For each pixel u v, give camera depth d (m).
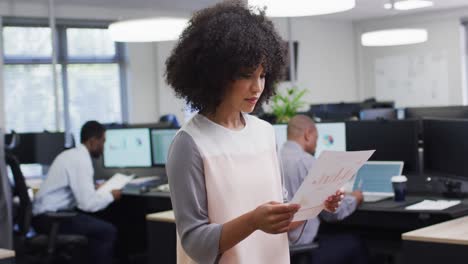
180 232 1.37
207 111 1.42
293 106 5.11
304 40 10.40
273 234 1.37
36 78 7.83
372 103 7.27
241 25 1.33
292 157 2.98
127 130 4.92
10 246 3.28
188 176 1.36
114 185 4.39
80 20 8.00
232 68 1.32
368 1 8.86
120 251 4.98
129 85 8.49
